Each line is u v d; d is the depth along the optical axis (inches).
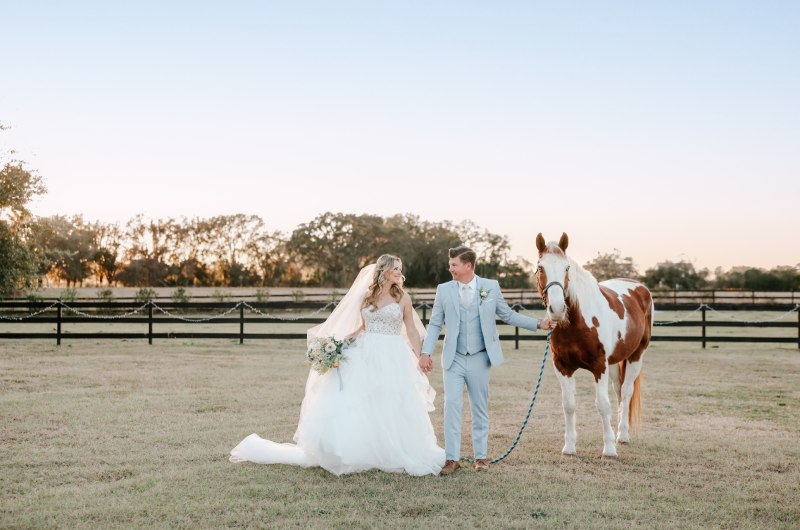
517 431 263.4
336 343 201.2
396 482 186.9
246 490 177.5
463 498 172.9
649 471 203.5
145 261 3191.4
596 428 273.3
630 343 237.8
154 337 627.8
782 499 175.8
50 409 294.5
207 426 262.4
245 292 2145.7
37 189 1093.8
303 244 2923.2
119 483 183.0
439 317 203.0
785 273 1822.1
